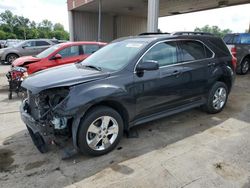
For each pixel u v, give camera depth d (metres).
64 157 3.21
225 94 5.11
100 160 3.25
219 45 4.96
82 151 3.21
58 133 3.11
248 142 3.74
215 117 4.86
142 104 3.68
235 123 4.53
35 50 14.75
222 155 3.34
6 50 14.46
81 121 3.10
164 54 3.96
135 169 3.03
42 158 3.29
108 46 4.52
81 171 2.99
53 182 2.78
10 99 6.35
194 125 4.44
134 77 3.52
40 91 3.01
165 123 4.53
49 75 3.45
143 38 4.13
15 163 3.17
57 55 7.00
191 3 15.97
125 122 3.64
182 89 4.20
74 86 3.08
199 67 4.42
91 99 3.05
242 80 8.66
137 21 23.02
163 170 3.00
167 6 17.27
